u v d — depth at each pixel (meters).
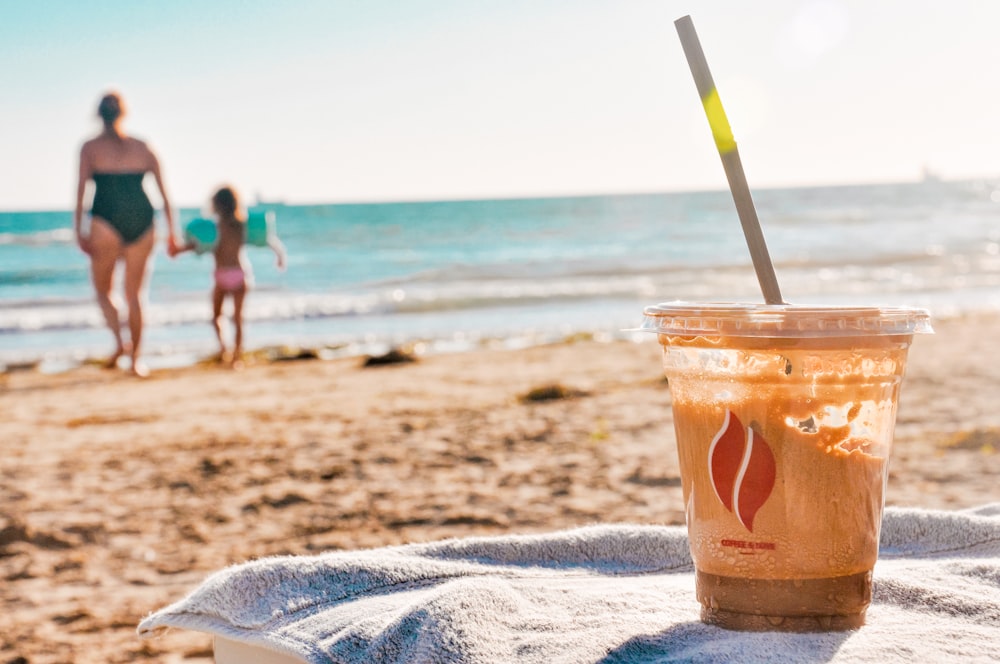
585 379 10.51
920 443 6.87
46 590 4.57
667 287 26.89
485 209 65.31
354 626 1.51
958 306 21.80
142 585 4.62
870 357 1.38
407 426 8.05
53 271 30.47
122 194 9.84
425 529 5.23
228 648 1.73
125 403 9.55
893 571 1.78
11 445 7.61
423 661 1.38
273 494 6.09
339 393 9.97
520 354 13.27
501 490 6.00
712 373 1.42
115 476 6.63
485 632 1.43
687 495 1.51
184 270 30.36
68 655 3.83
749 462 1.41
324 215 61.22
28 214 69.25
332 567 1.74
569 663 1.32
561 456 6.88
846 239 43.69
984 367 10.53
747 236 1.54
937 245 40.09
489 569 1.84
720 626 1.46
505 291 25.70
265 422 8.40
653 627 1.48
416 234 48.00
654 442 7.24
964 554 1.98
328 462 6.88
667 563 1.96
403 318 21.03
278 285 28.59
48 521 5.59
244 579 1.71
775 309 1.38
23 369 12.91
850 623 1.43
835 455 1.39
